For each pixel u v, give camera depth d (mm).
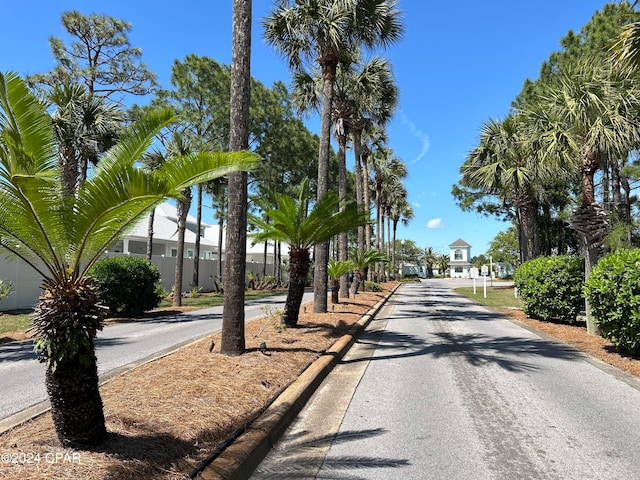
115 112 13320
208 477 3203
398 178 41719
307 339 8805
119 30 19719
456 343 9867
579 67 9977
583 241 10898
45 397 5629
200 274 29656
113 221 3863
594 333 10344
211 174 4121
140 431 3807
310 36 13375
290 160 29109
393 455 3990
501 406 5398
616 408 5297
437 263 95750
